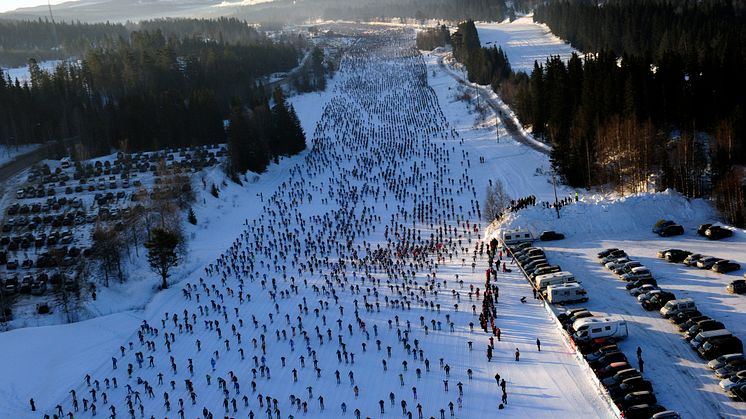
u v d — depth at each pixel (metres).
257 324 83.38
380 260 103.50
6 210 130.88
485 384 62.22
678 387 56.19
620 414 52.66
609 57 155.00
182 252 111.56
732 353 59.22
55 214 127.50
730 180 98.50
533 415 56.19
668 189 104.50
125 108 187.38
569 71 160.62
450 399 60.56
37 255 109.25
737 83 127.81
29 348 79.00
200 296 95.88
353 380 66.44
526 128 183.38
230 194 149.88
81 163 162.75
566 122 153.88
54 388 71.56
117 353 79.31
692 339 62.47
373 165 174.25
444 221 124.19
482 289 85.50
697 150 115.06
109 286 100.56
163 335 83.19
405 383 64.69
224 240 122.38
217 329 81.19
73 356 78.88
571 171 130.62
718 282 74.75
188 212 131.38
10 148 185.38
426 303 82.12
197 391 68.06
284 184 161.75
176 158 171.25
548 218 102.12
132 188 142.50
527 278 85.88
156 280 103.19
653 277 78.69
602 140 124.62
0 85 199.50
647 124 119.62
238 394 66.25
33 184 148.62
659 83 136.25
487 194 125.94
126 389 70.06
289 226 128.88
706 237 90.62
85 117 189.12
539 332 70.88
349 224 126.81
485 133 192.50
